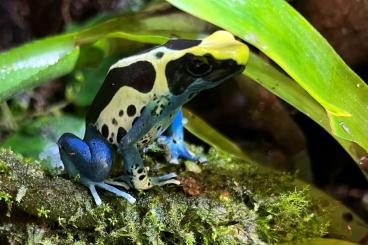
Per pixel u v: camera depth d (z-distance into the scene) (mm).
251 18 279
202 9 277
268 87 291
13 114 365
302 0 346
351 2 336
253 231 287
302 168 351
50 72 313
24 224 283
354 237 296
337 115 272
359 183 361
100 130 285
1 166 278
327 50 282
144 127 280
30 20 387
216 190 293
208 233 284
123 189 290
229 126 368
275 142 355
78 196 283
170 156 303
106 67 345
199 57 271
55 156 326
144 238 281
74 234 285
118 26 314
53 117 348
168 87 276
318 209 298
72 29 373
